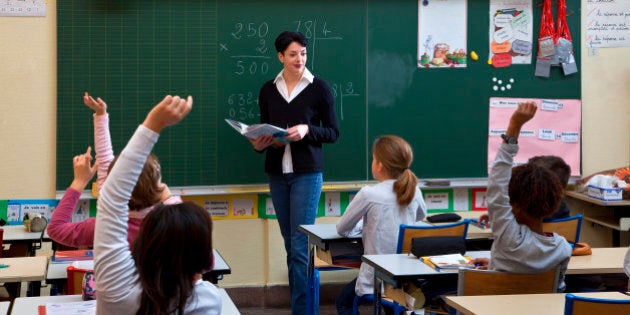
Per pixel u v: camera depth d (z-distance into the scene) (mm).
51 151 4820
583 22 5383
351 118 5152
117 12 4836
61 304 2441
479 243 4676
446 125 5270
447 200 5352
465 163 5305
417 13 5199
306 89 4562
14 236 4105
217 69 4977
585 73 5398
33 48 4770
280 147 4516
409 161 3777
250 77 5023
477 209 5391
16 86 4758
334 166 5145
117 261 1711
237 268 5164
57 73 4781
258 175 5074
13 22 4742
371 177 5191
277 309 5191
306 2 5062
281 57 4590
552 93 5363
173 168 4961
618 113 5445
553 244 2678
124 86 4863
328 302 5324
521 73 5332
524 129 5340
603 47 5402
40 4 4766
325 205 5219
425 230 3480
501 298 2453
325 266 4621
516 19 5301
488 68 5297
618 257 3236
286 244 4684
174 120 1668
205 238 1734
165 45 4902
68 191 2502
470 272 2652
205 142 4992
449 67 5250
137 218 2312
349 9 5121
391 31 5176
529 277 2666
